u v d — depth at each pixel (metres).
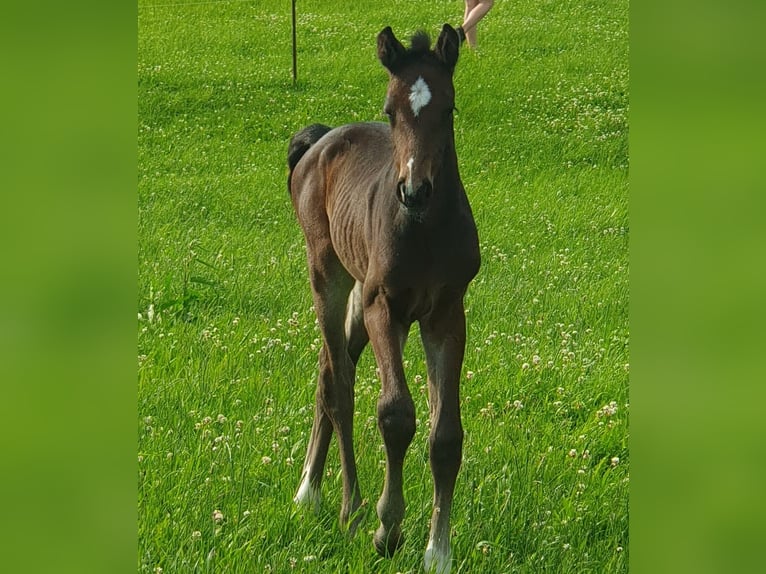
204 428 5.48
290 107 14.58
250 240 8.77
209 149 12.86
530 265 7.96
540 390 6.01
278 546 4.83
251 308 7.05
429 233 4.71
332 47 17.50
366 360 6.32
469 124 13.73
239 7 20.19
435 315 4.83
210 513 4.89
